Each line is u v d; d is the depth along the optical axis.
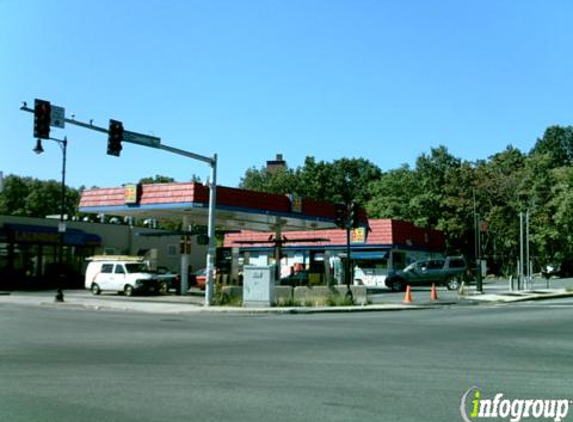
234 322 20.47
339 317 23.03
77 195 93.50
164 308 27.55
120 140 23.33
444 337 15.48
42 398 8.04
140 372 10.02
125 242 56.56
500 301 31.70
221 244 74.12
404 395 8.28
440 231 59.41
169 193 35.84
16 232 46.72
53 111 21.11
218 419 6.96
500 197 63.53
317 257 56.16
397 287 41.91
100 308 28.06
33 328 17.62
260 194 38.12
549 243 52.06
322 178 91.00
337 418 7.02
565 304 29.70
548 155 71.81
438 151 75.25
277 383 9.09
